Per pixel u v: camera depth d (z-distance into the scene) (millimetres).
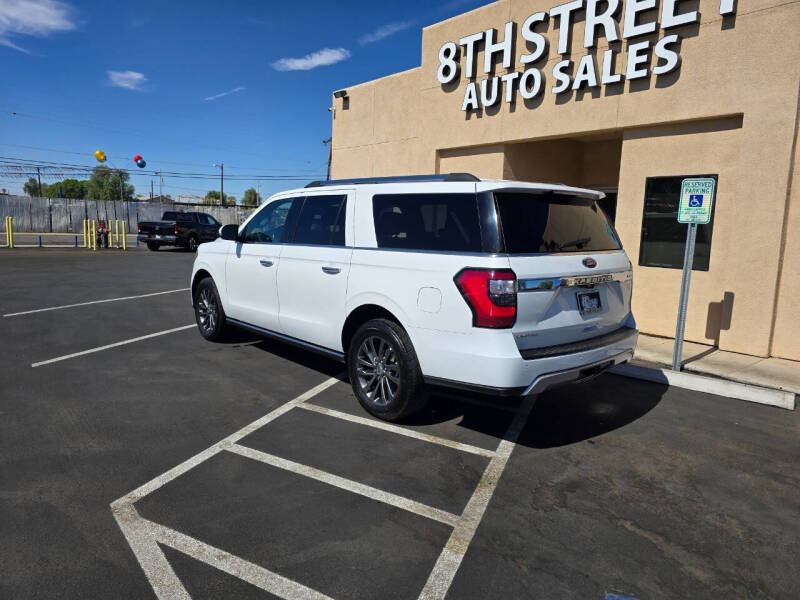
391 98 11383
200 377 5379
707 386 5453
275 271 5336
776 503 3262
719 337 6906
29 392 4824
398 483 3383
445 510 3088
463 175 3984
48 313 8547
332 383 5281
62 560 2533
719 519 3068
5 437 3871
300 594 2361
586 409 4812
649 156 7441
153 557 2580
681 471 3654
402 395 4078
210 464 3553
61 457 3584
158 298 10250
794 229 6266
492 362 3475
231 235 6051
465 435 4164
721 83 6570
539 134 8492
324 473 3482
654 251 7551
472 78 9312
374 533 2842
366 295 4285
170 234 23656
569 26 7930
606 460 3795
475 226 3670
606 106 7664
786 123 6121
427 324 3818
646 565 2631
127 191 73375
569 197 4141
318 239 4926
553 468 3650
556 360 3611
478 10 9180
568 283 3756
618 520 3031
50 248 23531
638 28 7133
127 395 4809
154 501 3076
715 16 6551
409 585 2441
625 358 4297
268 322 5535
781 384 5398
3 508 2955
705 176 6957
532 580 2498
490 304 3461
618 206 7816
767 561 2689
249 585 2412
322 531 2842
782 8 6047
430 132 10227
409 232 4094
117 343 6680
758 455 3938
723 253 6895
